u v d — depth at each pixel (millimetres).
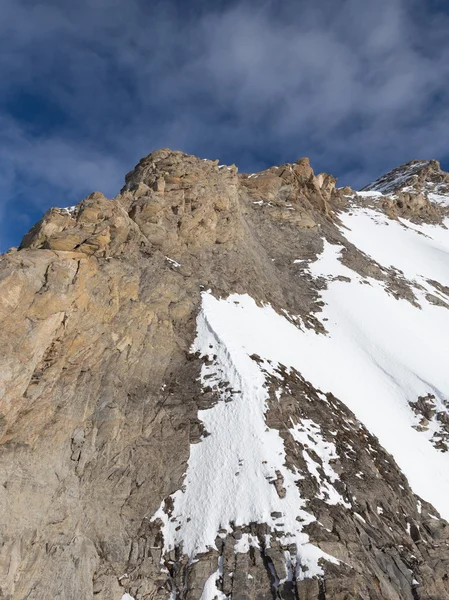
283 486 18062
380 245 63094
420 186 120125
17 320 19000
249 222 51750
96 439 19562
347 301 40719
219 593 14844
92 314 23031
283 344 30141
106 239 26328
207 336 26891
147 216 33281
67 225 26203
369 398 28859
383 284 47250
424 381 31047
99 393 21141
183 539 16938
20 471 16625
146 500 18531
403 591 15508
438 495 22078
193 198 38250
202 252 35562
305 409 23547
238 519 17047
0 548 14523
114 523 17406
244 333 28438
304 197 64750
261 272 39688
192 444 20875
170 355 25359
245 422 21156
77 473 18094
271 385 23828
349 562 15414
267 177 62188
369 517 18172
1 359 17750
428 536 18609
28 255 21719
